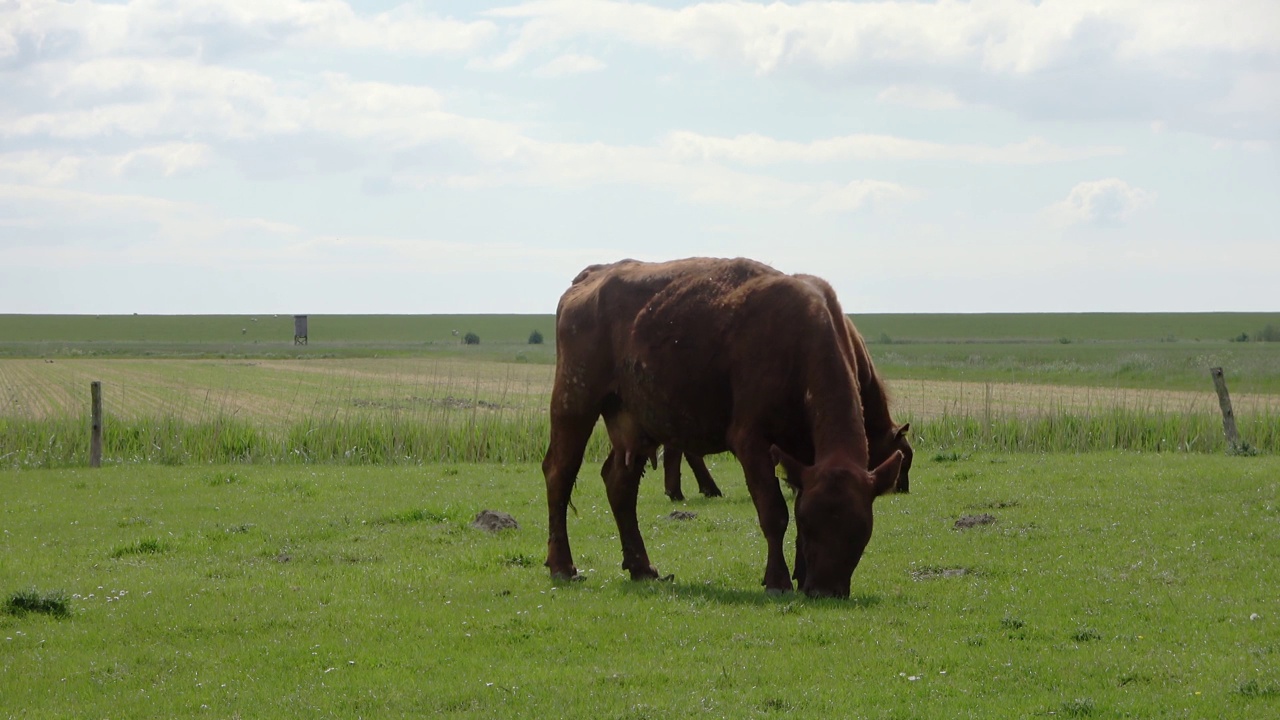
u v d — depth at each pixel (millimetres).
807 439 10359
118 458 23609
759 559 12109
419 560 12453
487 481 19953
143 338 139250
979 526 13570
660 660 8203
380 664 8305
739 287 10547
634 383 11031
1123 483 16297
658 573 11617
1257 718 6750
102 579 11477
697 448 10984
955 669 7887
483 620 9477
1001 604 9734
